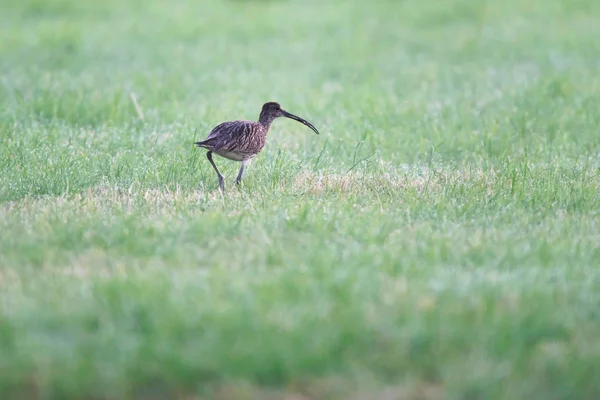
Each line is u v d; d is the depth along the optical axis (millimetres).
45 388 8211
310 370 8516
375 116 20734
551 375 8562
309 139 18891
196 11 39000
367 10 38875
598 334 9320
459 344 8984
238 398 8258
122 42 31328
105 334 8969
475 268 10977
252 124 15398
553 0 39281
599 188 14945
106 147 17469
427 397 8352
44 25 34625
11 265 10766
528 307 9672
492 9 37562
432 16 36781
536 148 18078
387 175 15812
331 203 13648
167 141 18109
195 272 10656
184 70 26594
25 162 15805
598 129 19547
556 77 24953
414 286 10234
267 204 13570
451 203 13750
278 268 10805
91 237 11758
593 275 10758
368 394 8359
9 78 24391
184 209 13211
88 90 22734
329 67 27578
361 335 8977
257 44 31641
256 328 9070
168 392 8352
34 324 9172
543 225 12766
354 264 10828
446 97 23109
